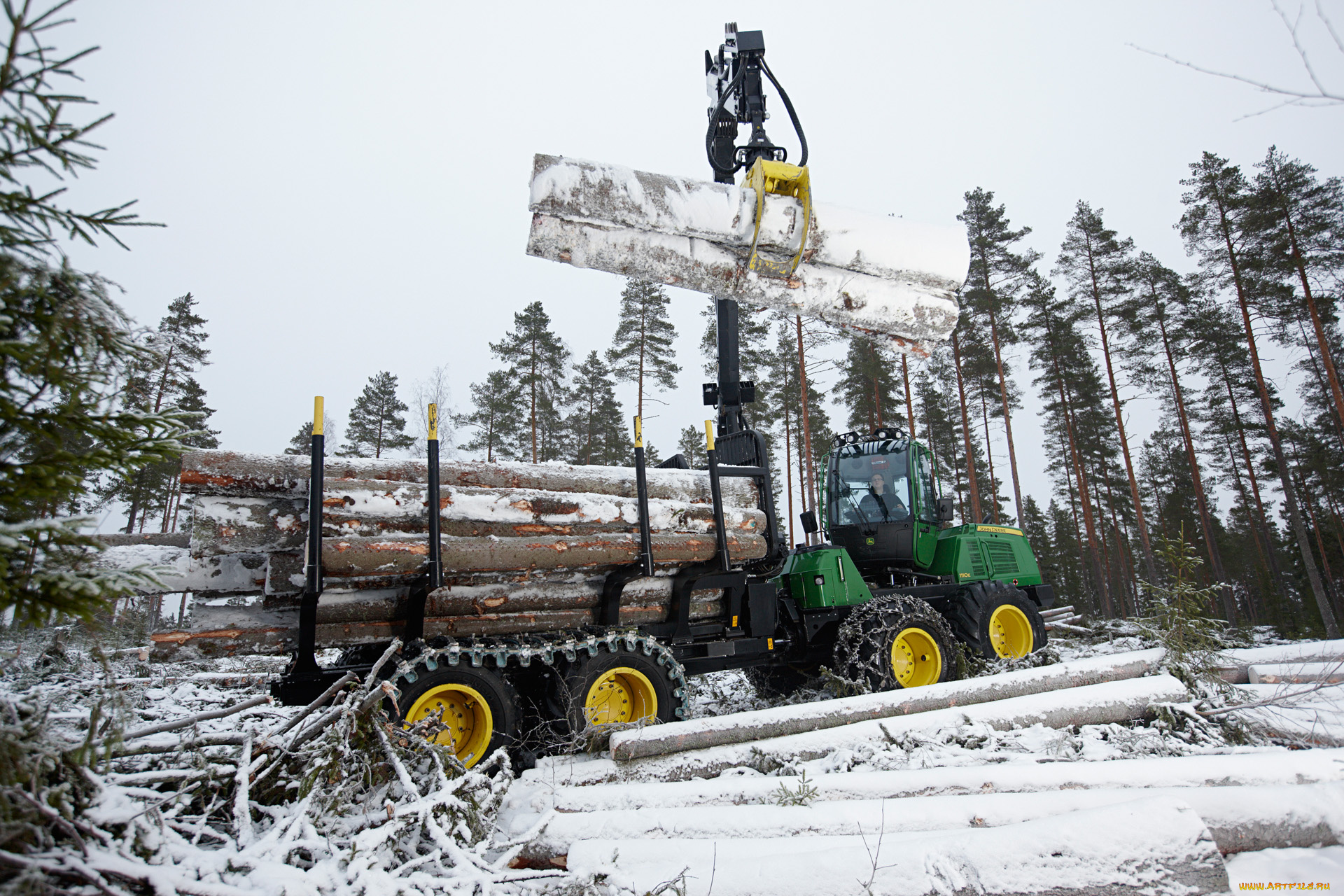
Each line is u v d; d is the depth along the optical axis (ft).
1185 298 80.74
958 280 16.60
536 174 14.01
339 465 13.67
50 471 5.82
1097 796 9.02
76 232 6.24
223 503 12.64
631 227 14.48
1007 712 14.84
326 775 8.22
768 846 8.15
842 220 15.66
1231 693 16.33
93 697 12.35
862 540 24.79
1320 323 63.36
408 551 13.17
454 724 13.42
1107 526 116.67
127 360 6.67
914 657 20.44
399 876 7.08
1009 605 23.97
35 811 5.73
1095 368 87.56
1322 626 64.64
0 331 5.64
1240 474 102.78
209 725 14.55
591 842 8.07
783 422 86.43
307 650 12.53
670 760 12.59
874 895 7.07
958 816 8.84
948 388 90.22
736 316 20.47
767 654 19.01
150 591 6.66
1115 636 30.66
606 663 14.62
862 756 13.16
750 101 19.90
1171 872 7.38
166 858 6.25
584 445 94.27
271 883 6.23
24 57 5.65
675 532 16.85
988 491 110.63
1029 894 7.13
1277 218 64.13
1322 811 8.55
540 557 14.61
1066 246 83.66
